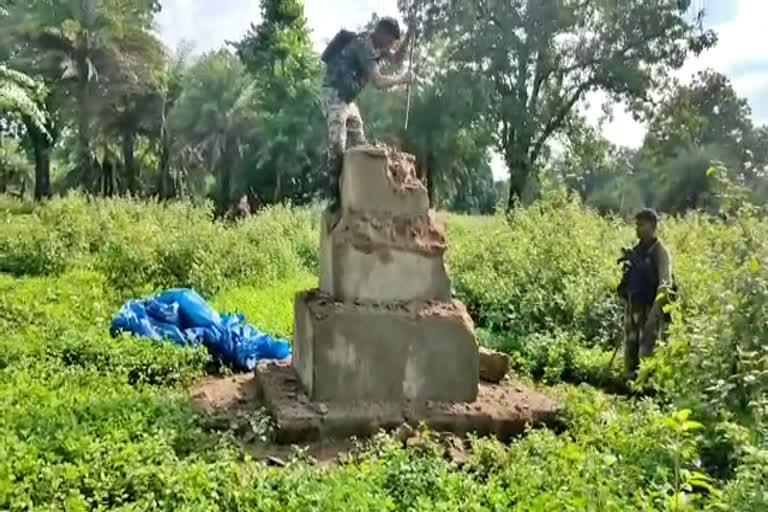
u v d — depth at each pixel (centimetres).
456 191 4300
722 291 553
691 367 557
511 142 3203
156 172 4469
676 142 3359
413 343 715
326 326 700
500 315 1208
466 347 726
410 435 646
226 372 897
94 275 1536
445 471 517
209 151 4078
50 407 641
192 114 3956
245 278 1591
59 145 4012
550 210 1720
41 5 3256
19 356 823
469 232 1864
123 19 3484
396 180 752
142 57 3612
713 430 516
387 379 711
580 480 461
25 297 1234
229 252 1623
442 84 3142
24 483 469
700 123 3300
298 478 500
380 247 734
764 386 503
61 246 1722
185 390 799
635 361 888
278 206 2561
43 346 858
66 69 3334
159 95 3981
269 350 966
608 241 1478
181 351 871
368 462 547
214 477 497
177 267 1539
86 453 522
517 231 1634
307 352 725
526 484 489
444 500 477
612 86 3136
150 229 1689
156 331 960
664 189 3588
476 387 730
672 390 584
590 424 622
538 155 3338
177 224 1789
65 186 4103
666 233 1550
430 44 3152
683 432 470
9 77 2105
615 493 459
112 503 469
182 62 4103
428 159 3456
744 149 3409
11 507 439
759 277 534
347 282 730
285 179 4119
